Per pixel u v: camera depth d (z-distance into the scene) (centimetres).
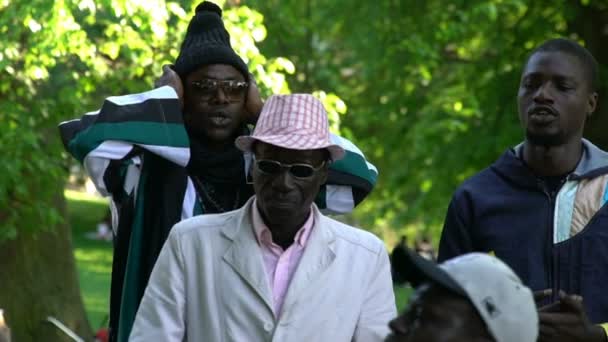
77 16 1922
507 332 483
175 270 796
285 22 2556
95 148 863
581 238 830
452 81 3108
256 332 779
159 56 1912
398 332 495
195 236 800
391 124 3209
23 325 2308
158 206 886
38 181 2030
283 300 784
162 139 873
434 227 3194
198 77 917
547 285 827
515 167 853
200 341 786
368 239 812
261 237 795
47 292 2331
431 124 3066
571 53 838
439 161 3073
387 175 3425
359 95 3216
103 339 2111
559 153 841
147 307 796
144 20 1781
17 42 1892
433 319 488
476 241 850
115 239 909
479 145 2956
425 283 500
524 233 838
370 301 804
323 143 774
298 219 791
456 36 2808
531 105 838
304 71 2764
